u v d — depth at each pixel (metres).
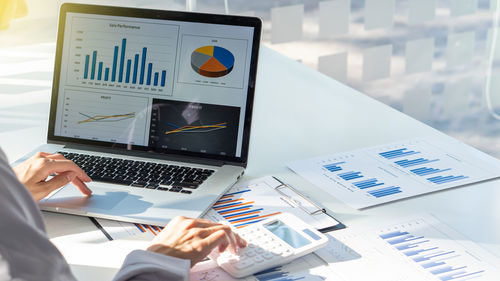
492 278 0.79
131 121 1.17
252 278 0.80
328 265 0.83
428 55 3.15
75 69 1.19
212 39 1.14
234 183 1.09
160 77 1.16
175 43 1.15
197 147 1.14
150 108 1.16
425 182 1.08
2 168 0.50
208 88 1.14
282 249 0.84
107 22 1.18
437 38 3.13
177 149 1.15
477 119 3.21
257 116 1.42
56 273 0.50
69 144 1.19
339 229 0.93
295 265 0.83
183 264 0.76
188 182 1.06
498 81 3.10
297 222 0.92
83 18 1.19
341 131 1.33
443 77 3.17
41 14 2.13
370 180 1.10
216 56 1.14
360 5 3.17
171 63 1.15
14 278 0.47
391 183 1.08
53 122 1.20
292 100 1.51
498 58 3.05
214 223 0.87
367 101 1.52
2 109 1.47
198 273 0.81
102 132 1.18
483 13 3.00
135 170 1.10
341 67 3.16
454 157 1.19
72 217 0.97
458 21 3.06
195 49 1.15
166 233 0.85
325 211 0.98
